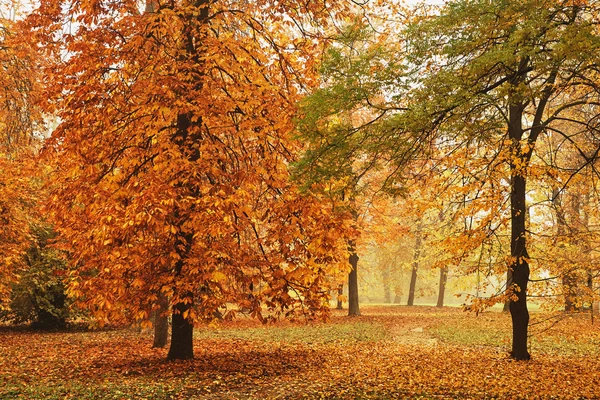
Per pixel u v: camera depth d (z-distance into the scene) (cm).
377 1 1236
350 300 2891
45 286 2125
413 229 3005
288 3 1263
